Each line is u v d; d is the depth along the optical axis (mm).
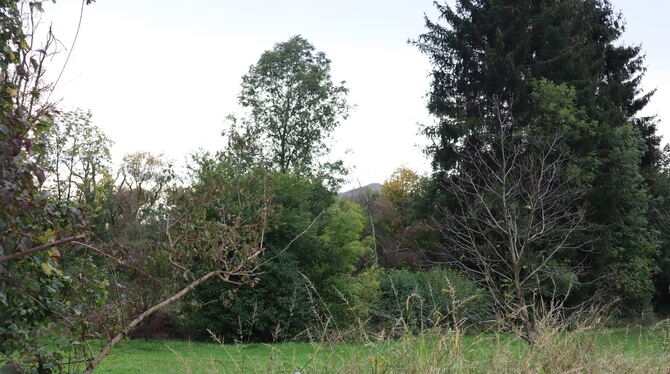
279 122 35281
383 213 39469
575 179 22031
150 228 11766
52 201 4258
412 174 41000
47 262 4355
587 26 28234
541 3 26312
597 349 5191
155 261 5809
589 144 23516
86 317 5078
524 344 5234
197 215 6410
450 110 26422
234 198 10516
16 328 4492
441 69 27844
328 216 20922
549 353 4809
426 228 26812
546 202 15375
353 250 20625
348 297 19109
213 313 18156
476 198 17328
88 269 5137
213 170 15562
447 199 24578
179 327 18312
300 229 19234
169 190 6785
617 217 23844
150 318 16734
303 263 19922
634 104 32094
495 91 24984
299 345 11875
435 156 25984
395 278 19703
